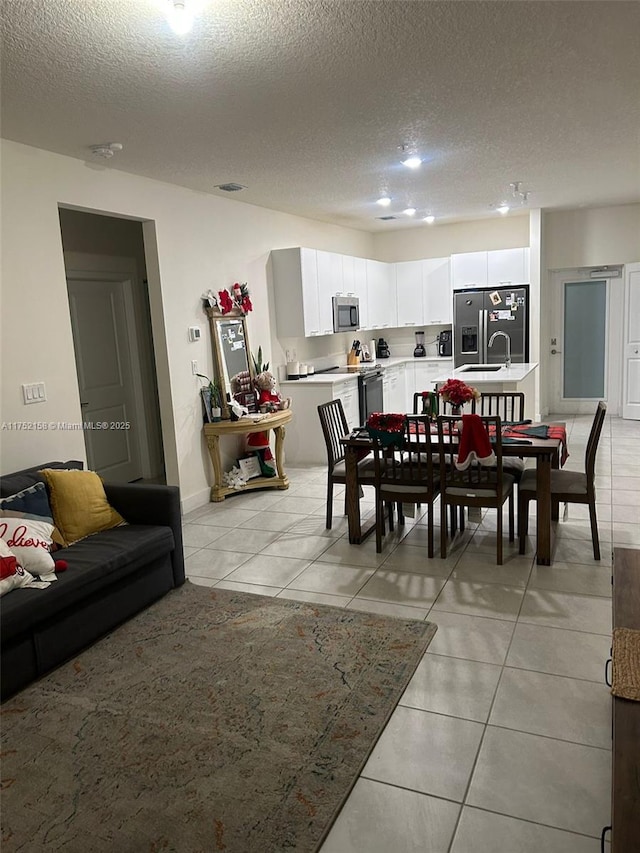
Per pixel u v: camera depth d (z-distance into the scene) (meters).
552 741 2.25
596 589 3.40
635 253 7.66
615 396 8.36
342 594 3.50
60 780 2.18
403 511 4.52
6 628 2.59
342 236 8.00
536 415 7.88
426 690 2.59
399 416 3.85
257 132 3.80
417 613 3.23
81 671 2.86
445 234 8.55
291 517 4.91
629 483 5.27
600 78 3.22
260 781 2.13
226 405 5.50
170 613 3.37
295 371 6.64
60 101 3.09
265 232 6.29
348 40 2.63
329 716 2.45
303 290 6.34
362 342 8.83
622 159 5.02
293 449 6.66
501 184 5.87
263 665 2.84
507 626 3.06
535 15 2.50
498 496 3.70
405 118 3.73
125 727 2.45
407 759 2.21
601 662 2.72
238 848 1.86
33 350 3.77
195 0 2.22
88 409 5.64
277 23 2.44
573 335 8.41
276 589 3.62
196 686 2.70
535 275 7.70
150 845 1.89
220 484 5.50
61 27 2.36
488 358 8.10
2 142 3.58
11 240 3.64
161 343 4.98
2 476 3.56
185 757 2.26
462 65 2.97
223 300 5.54
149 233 4.84
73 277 5.38
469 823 1.92
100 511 3.48
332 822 1.94
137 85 2.96
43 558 2.91
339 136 4.00
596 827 1.88
